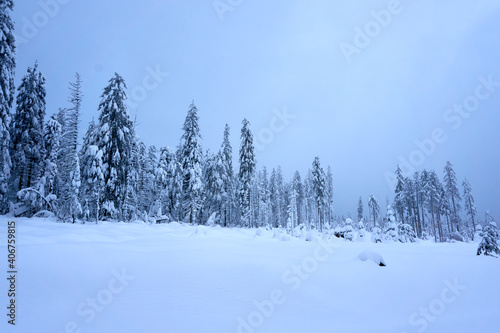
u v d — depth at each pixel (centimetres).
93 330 476
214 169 3869
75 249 895
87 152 2130
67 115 2948
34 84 2517
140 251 976
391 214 2841
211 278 746
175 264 835
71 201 1847
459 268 996
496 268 1016
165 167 3553
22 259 758
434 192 4894
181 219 3578
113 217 2322
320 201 5069
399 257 1160
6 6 1986
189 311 568
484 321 593
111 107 2442
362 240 2716
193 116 3425
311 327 542
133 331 479
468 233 5022
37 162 2431
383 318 604
